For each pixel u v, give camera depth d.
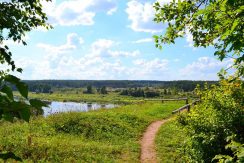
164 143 19.61
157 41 7.75
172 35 7.55
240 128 9.99
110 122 24.73
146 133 23.88
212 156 10.06
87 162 15.53
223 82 10.32
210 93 11.09
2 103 1.48
